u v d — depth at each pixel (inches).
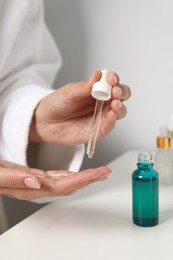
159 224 25.7
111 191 29.6
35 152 33.4
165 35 35.1
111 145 38.5
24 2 33.4
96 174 24.1
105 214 26.8
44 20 38.8
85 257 23.0
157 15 35.1
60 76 39.3
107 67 37.4
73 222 26.0
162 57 35.5
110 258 23.0
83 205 27.9
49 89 34.2
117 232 25.0
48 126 31.1
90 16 37.1
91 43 37.6
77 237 24.6
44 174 26.9
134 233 24.9
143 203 25.3
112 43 36.8
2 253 23.5
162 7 34.8
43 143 32.9
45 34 36.1
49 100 29.6
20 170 24.7
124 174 32.2
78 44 38.1
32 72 35.0
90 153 26.8
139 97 36.8
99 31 37.1
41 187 24.8
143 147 37.6
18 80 34.4
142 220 25.4
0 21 33.3
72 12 37.7
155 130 36.9
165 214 26.7
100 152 38.9
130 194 29.1
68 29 38.2
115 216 26.6
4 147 32.7
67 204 28.0
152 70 36.0
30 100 31.1
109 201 28.3
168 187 30.2
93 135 27.1
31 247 23.9
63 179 24.7
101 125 27.9
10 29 33.3
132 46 36.2
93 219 26.3
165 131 31.4
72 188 24.7
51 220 26.3
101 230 25.2
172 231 25.0
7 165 27.6
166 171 30.4
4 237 24.8
